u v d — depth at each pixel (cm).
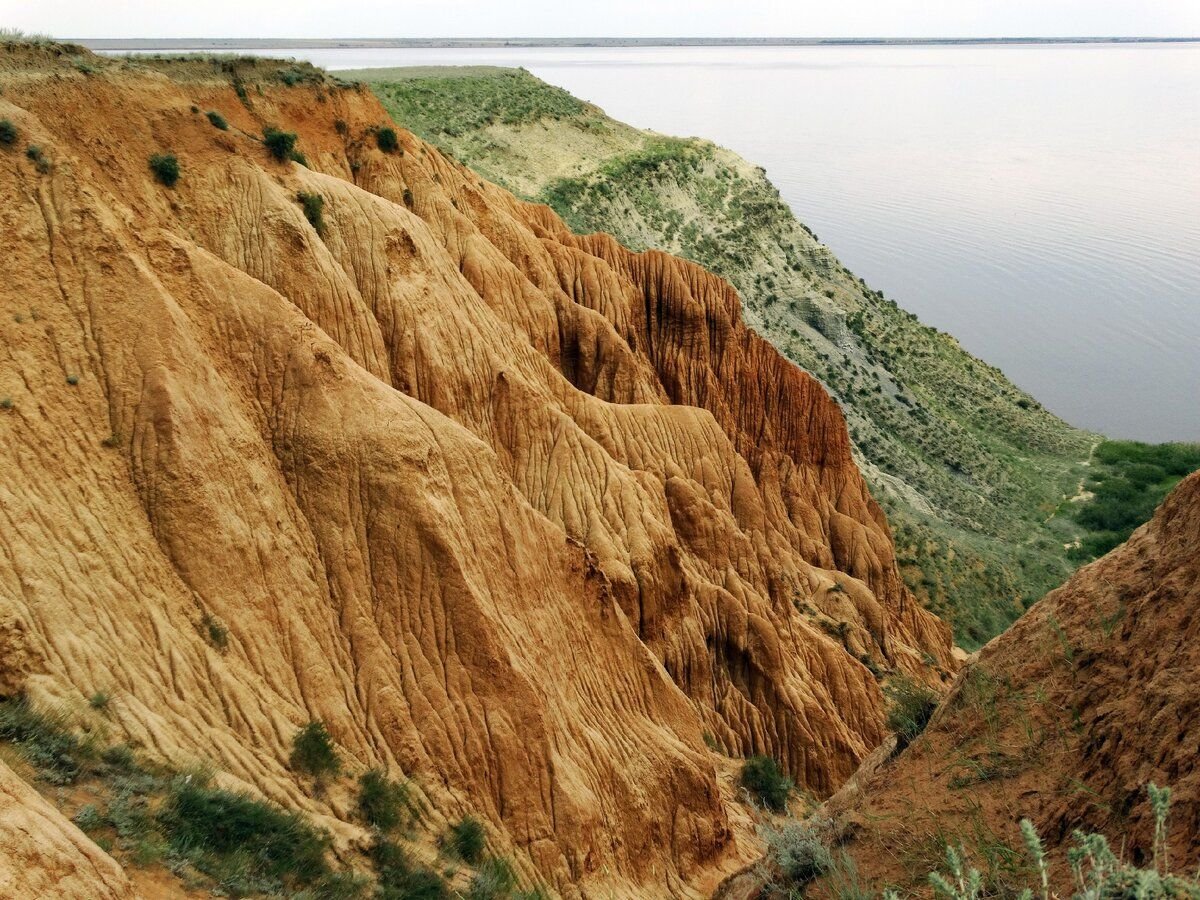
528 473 4094
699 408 5334
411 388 3694
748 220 10762
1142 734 1273
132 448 2508
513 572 3089
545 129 10919
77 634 2134
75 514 2319
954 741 1562
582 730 3005
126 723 2052
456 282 4203
